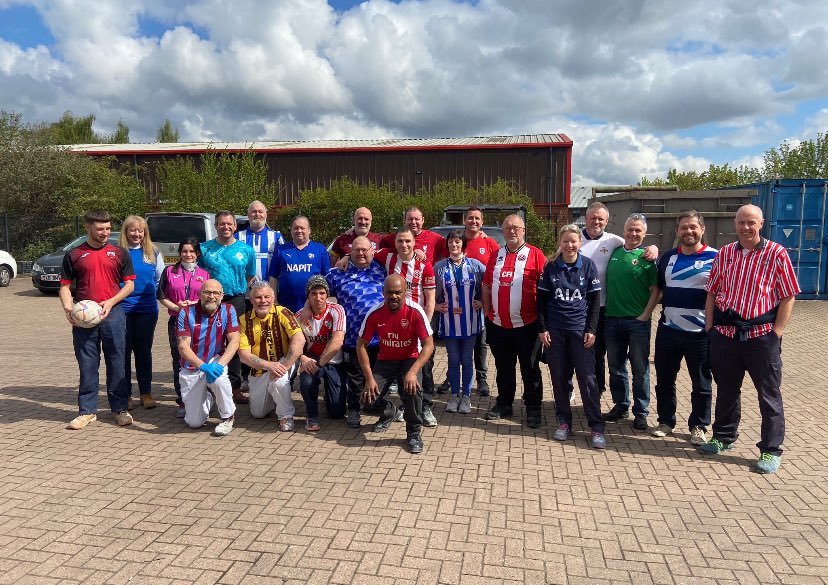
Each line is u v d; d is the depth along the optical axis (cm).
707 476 404
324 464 420
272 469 410
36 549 304
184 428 498
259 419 526
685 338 460
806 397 591
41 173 1998
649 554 305
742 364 428
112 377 502
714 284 440
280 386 489
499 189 2097
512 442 469
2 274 1535
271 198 2300
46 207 2069
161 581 277
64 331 951
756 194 1122
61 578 279
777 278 411
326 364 516
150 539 314
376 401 492
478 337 605
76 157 2141
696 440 462
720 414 445
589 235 536
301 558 297
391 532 323
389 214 1992
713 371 443
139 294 535
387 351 471
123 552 302
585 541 317
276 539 315
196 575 282
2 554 300
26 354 780
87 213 483
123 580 278
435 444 463
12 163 1969
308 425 495
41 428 492
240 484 384
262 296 495
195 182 2173
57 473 400
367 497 366
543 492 377
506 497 369
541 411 538
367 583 277
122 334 504
